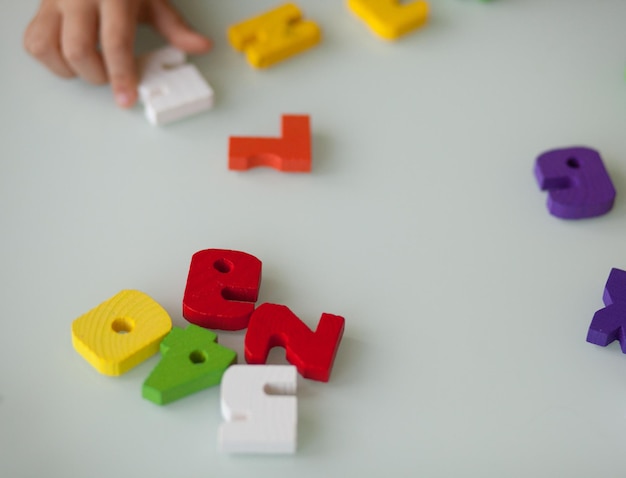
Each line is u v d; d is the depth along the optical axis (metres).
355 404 0.37
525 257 0.41
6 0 0.50
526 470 0.35
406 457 0.35
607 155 0.44
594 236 0.42
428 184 0.43
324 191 0.43
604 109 0.46
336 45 0.49
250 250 0.41
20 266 0.40
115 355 0.37
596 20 0.50
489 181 0.44
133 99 0.46
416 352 0.38
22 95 0.46
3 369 0.38
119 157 0.44
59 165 0.44
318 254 0.41
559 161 0.43
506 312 0.39
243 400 0.36
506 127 0.45
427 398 0.37
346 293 0.40
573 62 0.48
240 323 0.38
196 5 0.50
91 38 0.45
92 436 0.36
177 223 0.42
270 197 0.43
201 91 0.45
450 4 0.50
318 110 0.46
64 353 0.38
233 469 0.35
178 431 0.36
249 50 0.47
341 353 0.38
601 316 0.38
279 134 0.45
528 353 0.38
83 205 0.42
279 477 0.35
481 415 0.36
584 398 0.37
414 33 0.49
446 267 0.41
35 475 0.35
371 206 0.43
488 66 0.48
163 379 0.36
